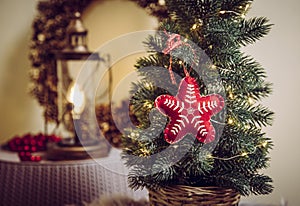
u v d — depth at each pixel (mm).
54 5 1444
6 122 1519
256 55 1332
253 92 782
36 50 1476
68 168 1139
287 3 1314
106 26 1427
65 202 1129
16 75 1501
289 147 1347
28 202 1136
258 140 777
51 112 1483
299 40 1321
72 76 1457
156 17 1375
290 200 1351
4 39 1491
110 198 1066
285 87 1334
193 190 734
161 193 761
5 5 1479
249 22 799
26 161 1186
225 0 794
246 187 748
